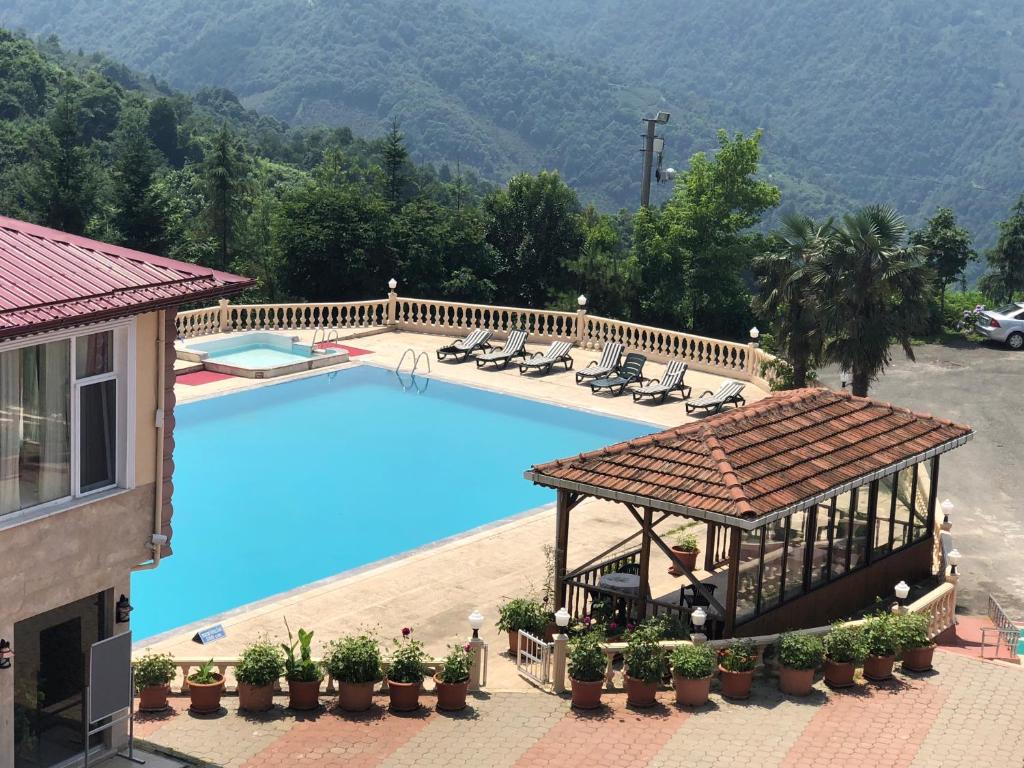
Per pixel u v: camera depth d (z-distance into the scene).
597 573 22.56
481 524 26.73
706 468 19.95
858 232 31.11
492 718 17.06
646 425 34.47
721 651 18.30
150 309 14.07
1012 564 25.59
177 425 33.56
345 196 61.91
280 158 177.12
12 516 13.49
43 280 13.67
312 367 40.06
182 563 24.16
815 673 19.00
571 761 15.70
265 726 16.62
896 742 16.45
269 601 22.06
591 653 17.39
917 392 39.59
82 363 14.12
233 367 38.91
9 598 13.57
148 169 69.50
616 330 42.81
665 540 25.02
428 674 18.08
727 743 16.31
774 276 36.16
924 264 31.77
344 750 15.90
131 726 15.11
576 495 20.56
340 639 19.41
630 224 107.44
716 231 61.59
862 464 21.59
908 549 24.14
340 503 27.89
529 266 67.50
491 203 68.44
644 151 61.72
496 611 21.50
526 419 35.06
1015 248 58.66
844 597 22.36
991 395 39.41
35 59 142.12
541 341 44.09
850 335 31.50
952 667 19.36
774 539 20.47
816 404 23.62
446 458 31.44
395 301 45.78
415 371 39.97
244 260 73.88
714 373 40.31
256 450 31.69
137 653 19.45
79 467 14.22
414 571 23.45
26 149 97.69
